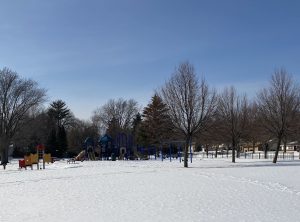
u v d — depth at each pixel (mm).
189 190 21438
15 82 70375
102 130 120625
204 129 45656
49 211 16062
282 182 24641
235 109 62375
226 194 19938
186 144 43375
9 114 69625
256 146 99000
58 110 121000
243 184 23797
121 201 18172
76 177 29266
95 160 61969
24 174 33625
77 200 18656
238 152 72125
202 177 28125
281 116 50531
